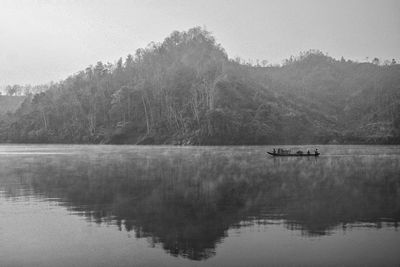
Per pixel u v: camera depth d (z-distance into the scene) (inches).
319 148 5349.4
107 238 885.2
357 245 831.7
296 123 7219.5
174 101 7568.9
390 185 1637.6
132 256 777.6
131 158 3260.3
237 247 823.7
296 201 1283.2
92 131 7598.4
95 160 3041.3
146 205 1227.9
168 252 797.2
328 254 783.7
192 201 1288.1
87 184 1679.4
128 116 7672.2
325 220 1032.8
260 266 729.0
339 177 1907.0
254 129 6574.8
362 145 6801.2
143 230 948.0
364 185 1638.8
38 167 2447.1
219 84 7367.1
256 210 1149.7
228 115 6569.9
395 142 7313.0
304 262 746.8
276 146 5964.6
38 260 761.6
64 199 1336.1
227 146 5959.6
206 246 830.5
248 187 1581.0
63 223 1014.4
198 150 4653.1
